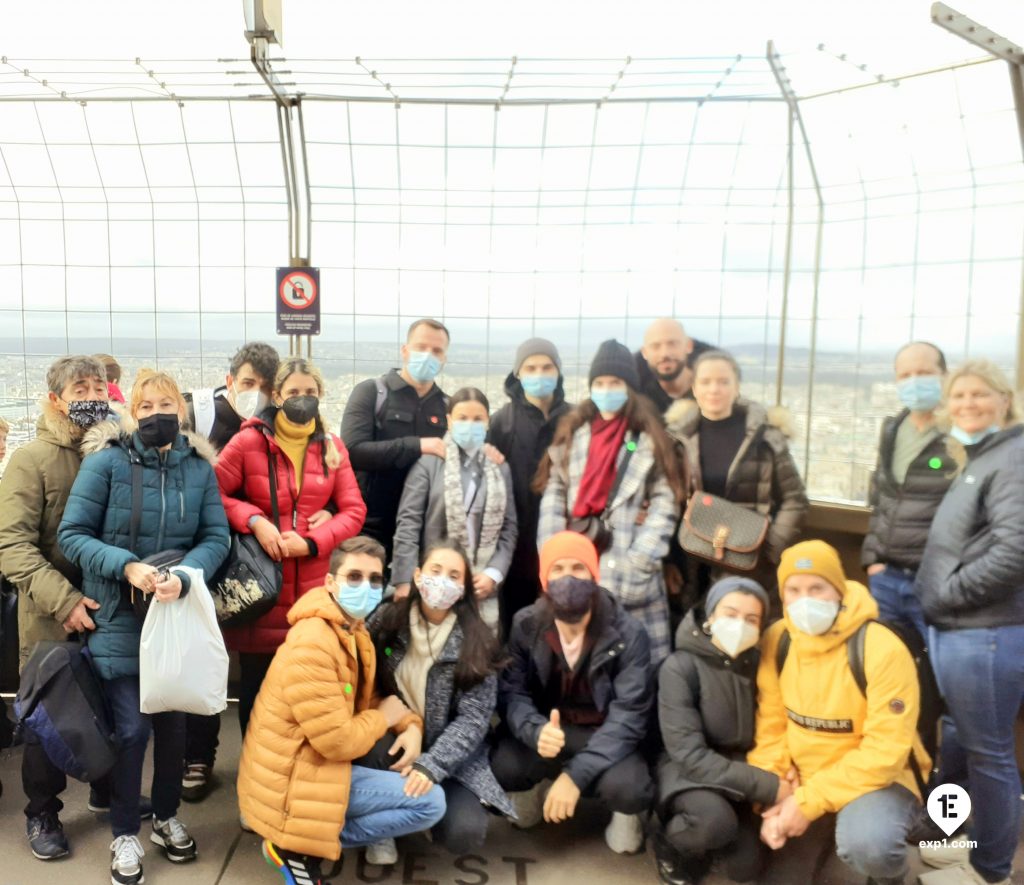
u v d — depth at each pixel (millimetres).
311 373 2564
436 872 2234
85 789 2627
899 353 2377
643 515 2527
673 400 2877
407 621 2361
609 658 2305
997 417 2162
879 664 2062
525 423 2785
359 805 2143
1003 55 2299
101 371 2348
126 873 2102
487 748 2404
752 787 2129
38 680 2068
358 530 2600
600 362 2551
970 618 2182
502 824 2490
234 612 2355
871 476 2672
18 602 2551
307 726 2037
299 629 2111
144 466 2207
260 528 2422
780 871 2219
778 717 2221
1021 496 2086
